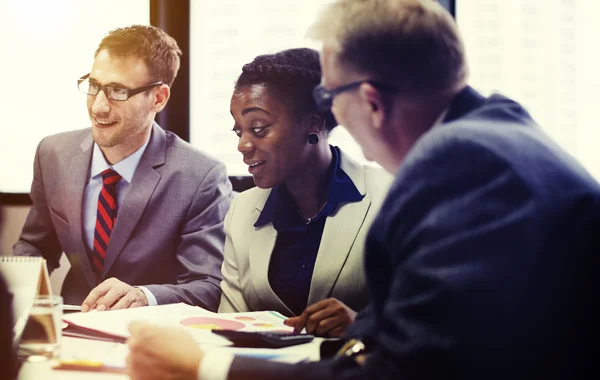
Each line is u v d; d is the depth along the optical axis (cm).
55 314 98
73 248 205
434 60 86
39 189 212
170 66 209
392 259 76
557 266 71
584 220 74
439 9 89
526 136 79
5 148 262
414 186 75
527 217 69
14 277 119
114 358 95
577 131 264
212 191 201
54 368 90
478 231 69
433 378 67
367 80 87
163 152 205
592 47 263
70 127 265
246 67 161
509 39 260
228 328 114
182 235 197
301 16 256
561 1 261
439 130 79
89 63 263
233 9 257
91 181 207
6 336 84
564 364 71
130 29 207
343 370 78
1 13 262
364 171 158
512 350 67
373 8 88
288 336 107
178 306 132
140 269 196
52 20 262
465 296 66
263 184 159
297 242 154
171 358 83
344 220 151
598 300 74
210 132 257
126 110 201
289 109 155
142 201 197
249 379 79
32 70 263
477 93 90
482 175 72
